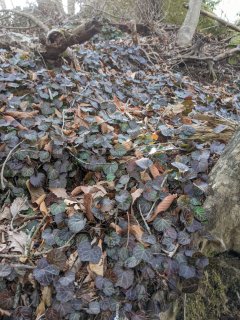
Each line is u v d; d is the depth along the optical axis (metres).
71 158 0.80
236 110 1.32
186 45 2.22
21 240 0.64
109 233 0.63
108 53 1.63
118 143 0.82
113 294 0.57
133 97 1.30
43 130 0.85
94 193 0.70
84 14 2.62
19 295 0.56
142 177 0.72
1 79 1.06
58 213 0.65
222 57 2.06
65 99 1.07
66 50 1.36
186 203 0.65
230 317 0.66
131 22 2.06
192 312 0.65
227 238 0.66
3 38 1.62
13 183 0.76
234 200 0.65
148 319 0.56
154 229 0.65
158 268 0.60
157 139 0.87
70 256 0.61
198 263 0.60
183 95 1.38
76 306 0.55
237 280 0.67
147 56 1.85
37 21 1.87
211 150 0.78
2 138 0.81
